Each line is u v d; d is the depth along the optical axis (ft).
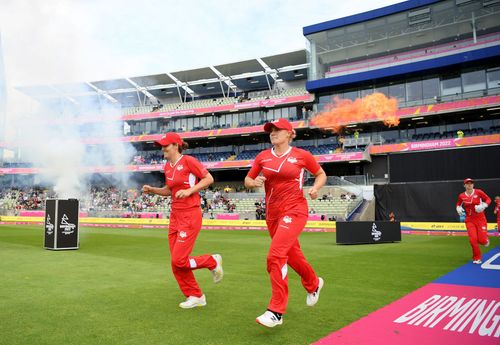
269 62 126.11
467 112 97.76
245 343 10.05
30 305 14.05
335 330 11.30
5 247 37.24
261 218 92.12
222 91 148.46
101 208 114.52
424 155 90.12
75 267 24.39
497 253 33.63
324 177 12.54
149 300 14.97
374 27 111.14
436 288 17.85
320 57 120.06
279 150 12.42
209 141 138.92
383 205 78.38
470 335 10.97
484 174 83.82
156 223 92.73
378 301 15.11
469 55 94.27
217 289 17.38
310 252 34.78
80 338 10.34
